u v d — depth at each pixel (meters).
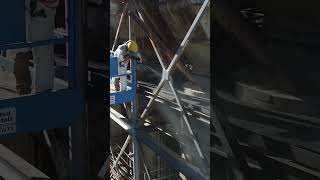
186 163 6.84
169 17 7.02
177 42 7.00
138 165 8.01
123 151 8.45
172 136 7.40
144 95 7.97
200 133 6.77
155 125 7.77
